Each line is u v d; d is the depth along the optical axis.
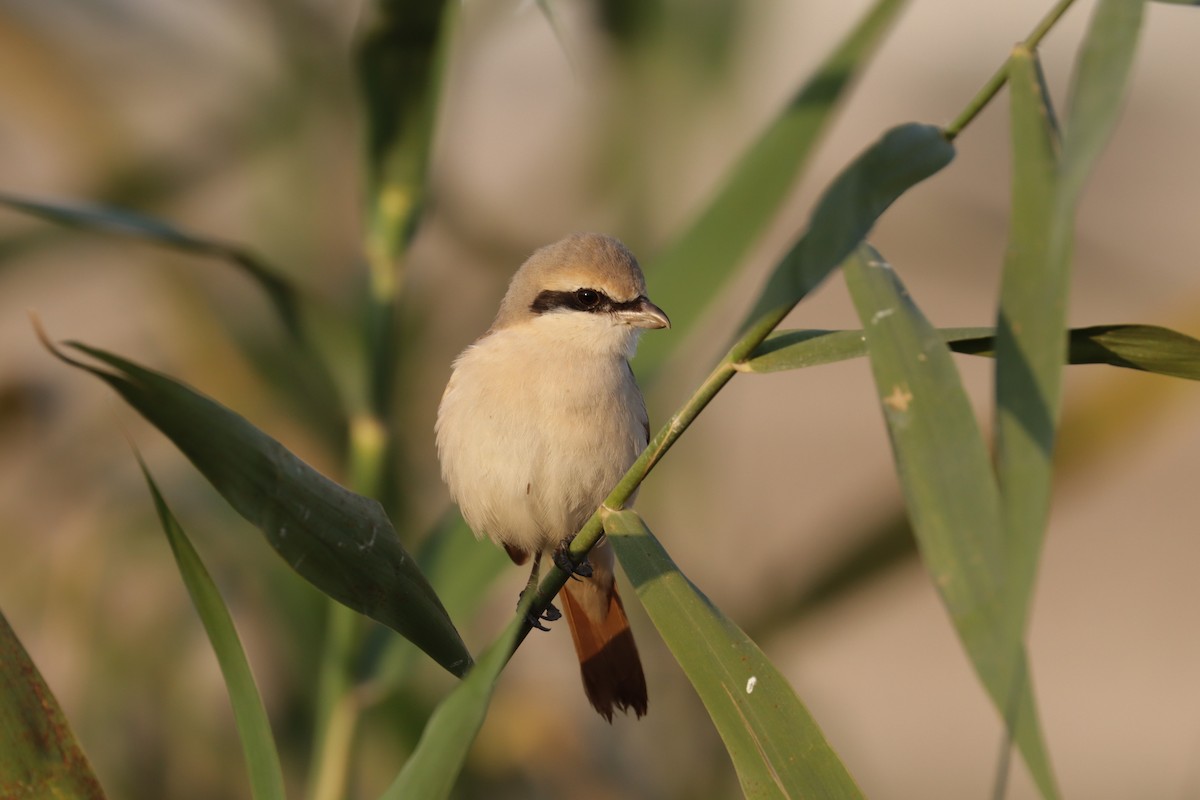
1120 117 3.01
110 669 8.24
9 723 3.81
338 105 8.25
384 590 3.94
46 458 8.37
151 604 8.34
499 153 9.04
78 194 8.24
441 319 8.49
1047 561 19.41
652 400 8.29
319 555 3.83
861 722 15.36
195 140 8.32
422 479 8.41
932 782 13.52
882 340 3.49
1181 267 8.87
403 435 8.40
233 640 3.99
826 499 17.73
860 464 19.81
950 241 8.34
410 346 8.34
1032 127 3.33
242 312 8.17
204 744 8.48
